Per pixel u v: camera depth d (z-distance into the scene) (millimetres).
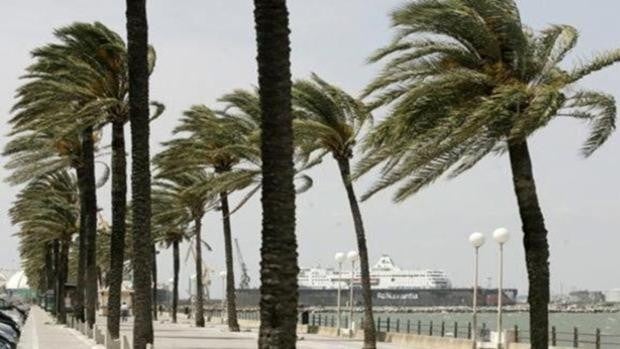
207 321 75062
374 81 19766
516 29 17781
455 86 18203
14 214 74312
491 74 18469
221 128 43875
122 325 56562
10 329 28062
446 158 17734
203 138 47781
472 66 18859
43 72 34531
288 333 11117
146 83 21891
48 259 90062
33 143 43094
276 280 11156
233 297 50438
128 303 92938
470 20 17953
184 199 56031
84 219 48188
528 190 18156
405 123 18359
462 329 65688
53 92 34312
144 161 21906
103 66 32188
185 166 49781
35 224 67125
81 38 31812
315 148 33469
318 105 32906
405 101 18234
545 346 17859
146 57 21906
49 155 44312
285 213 11250
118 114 31719
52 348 29984
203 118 47938
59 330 44969
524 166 18203
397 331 46969
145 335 21734
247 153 42844
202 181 50188
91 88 32156
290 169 11359
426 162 17547
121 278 30812
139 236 21859
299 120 32312
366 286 33875
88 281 40469
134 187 21859
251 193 45750
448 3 18250
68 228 64625
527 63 18203
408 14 18562
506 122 17453
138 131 21828
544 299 17953
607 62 17688
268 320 11141
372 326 33688
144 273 21891
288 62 11484
